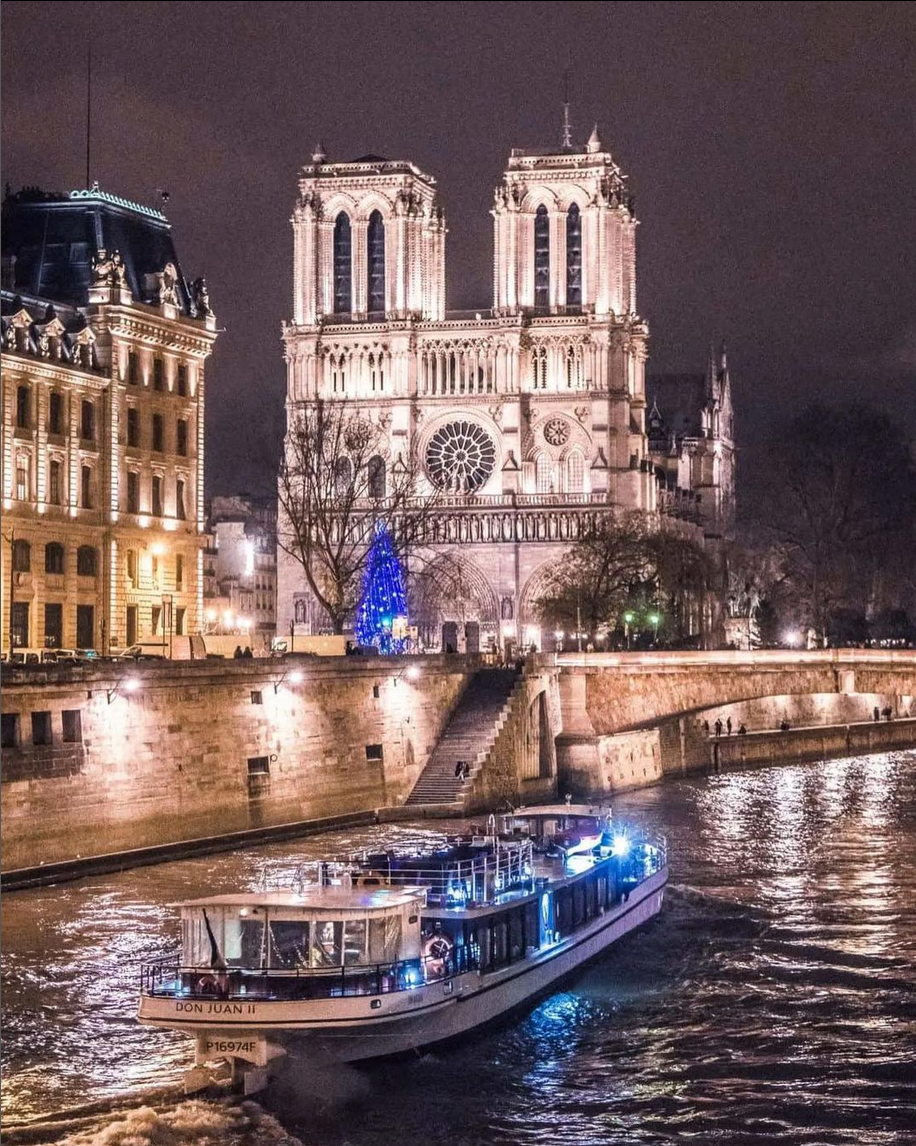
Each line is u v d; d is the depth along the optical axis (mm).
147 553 164250
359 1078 65500
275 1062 63938
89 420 157875
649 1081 65438
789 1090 64312
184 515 170875
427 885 74312
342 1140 59594
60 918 88562
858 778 172500
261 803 121375
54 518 151875
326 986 64812
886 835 124188
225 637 150875
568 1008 75062
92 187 167250
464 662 151500
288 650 155125
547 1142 59594
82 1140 57969
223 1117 60594
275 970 64875
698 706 159750
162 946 82062
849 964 82188
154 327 164875
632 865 91125
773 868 108688
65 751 102500
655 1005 75438
